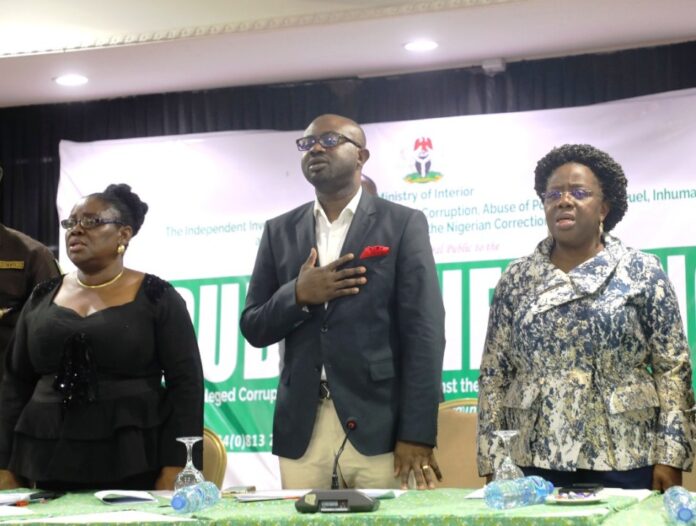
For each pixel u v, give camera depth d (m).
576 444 2.71
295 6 4.77
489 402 2.92
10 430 3.32
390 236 3.15
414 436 2.93
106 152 5.50
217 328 5.20
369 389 3.03
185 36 4.89
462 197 4.99
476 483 3.72
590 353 2.78
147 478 3.24
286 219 3.34
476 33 4.86
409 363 3.01
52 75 5.40
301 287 3.05
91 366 3.19
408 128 5.10
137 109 5.74
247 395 5.10
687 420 2.75
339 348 3.04
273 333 3.11
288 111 5.53
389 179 5.09
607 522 1.96
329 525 2.05
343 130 3.22
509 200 4.94
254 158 5.33
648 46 5.07
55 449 3.16
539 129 4.97
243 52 5.09
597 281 2.82
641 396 2.76
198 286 5.27
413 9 4.62
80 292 3.37
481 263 4.92
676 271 4.72
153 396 3.28
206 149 5.38
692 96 4.82
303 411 3.05
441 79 5.34
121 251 3.45
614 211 3.08
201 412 3.33
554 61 5.19
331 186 3.21
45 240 5.80
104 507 2.53
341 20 4.71
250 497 2.57
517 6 4.56
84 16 5.03
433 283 3.10
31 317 3.35
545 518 1.93
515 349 2.89
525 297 2.90
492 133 5.01
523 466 2.79
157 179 5.41
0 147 5.89
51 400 3.21
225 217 5.30
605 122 4.91
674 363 2.80
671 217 4.76
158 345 3.34
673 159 4.80
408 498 2.46
